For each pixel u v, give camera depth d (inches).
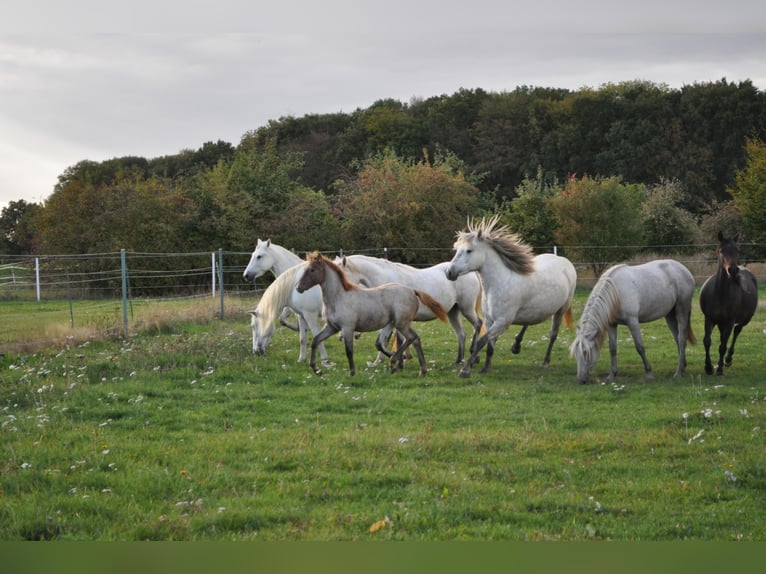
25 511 224.1
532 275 471.8
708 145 2119.8
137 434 321.4
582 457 282.5
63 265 1144.8
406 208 1226.0
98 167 2274.9
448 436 308.8
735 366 491.2
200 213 1135.6
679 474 260.8
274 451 290.0
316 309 509.4
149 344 531.2
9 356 503.2
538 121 2288.4
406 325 463.5
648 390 406.0
